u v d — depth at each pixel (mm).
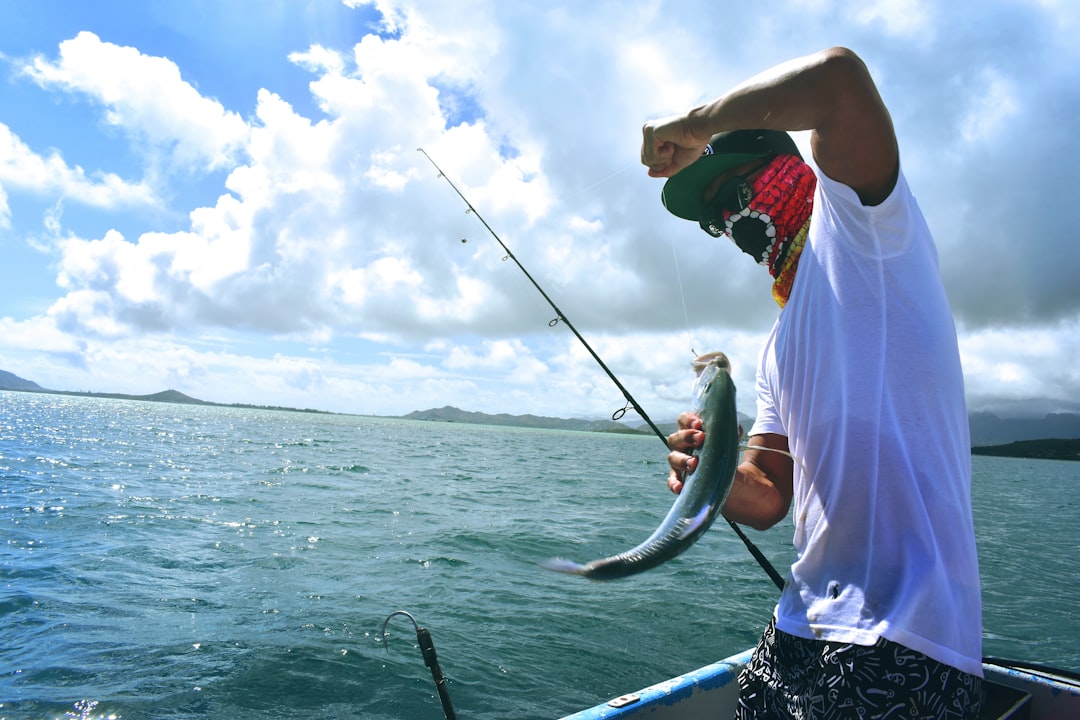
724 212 1789
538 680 6055
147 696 5441
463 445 59531
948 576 1335
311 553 10422
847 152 1346
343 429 86812
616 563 1217
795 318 1606
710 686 2939
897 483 1372
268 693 5570
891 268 1423
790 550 12180
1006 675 2832
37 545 10188
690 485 1371
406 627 7184
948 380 1414
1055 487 45219
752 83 1392
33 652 6168
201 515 13312
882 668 1282
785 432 1861
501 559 10562
